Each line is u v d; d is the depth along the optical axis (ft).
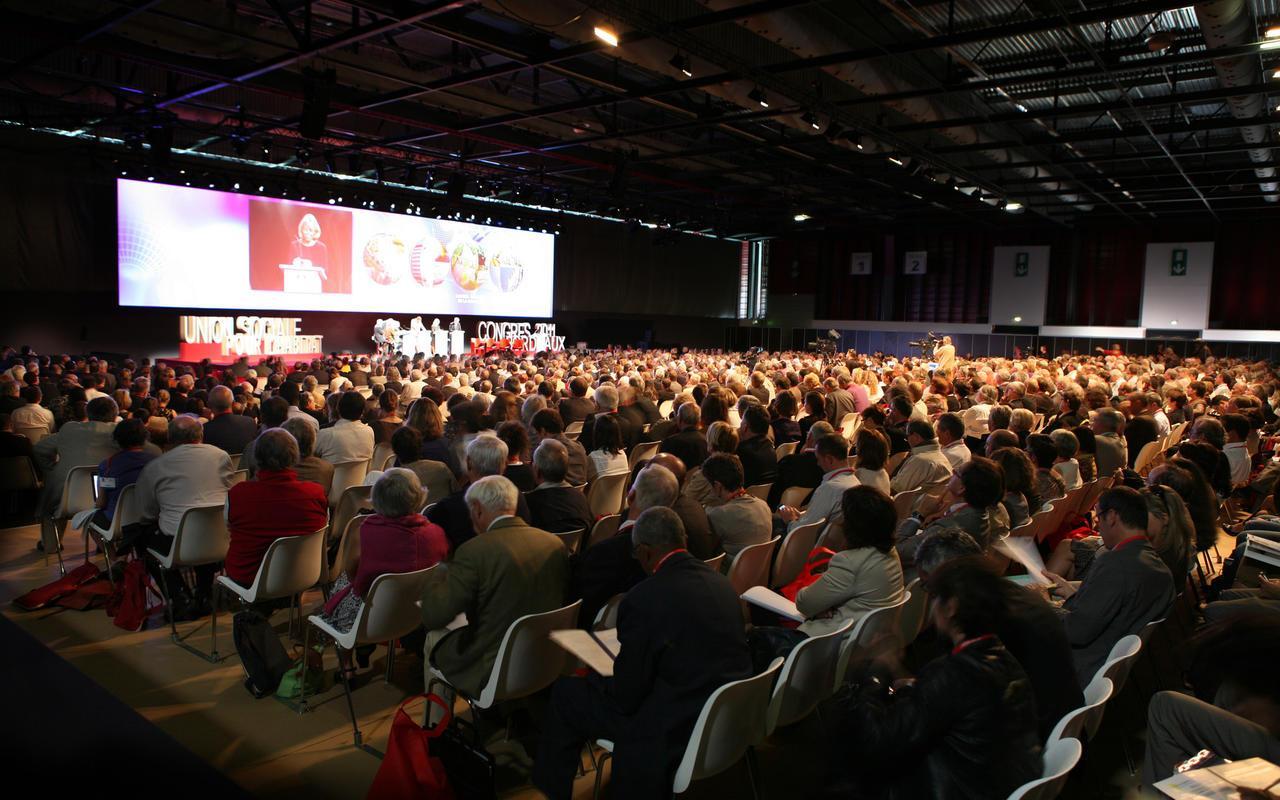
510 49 29.78
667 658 7.74
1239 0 23.77
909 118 43.50
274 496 12.22
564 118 46.96
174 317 55.16
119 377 33.63
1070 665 7.52
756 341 99.71
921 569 8.34
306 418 15.05
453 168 61.16
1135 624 9.24
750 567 12.18
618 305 87.30
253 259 55.62
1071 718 6.76
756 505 12.57
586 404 24.23
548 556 9.77
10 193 47.34
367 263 62.39
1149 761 7.95
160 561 13.51
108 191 51.19
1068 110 35.63
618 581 10.26
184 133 50.62
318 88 31.86
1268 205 65.41
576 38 29.17
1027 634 7.50
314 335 61.82
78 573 15.40
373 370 37.65
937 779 6.22
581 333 83.46
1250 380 43.04
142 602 13.94
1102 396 25.48
